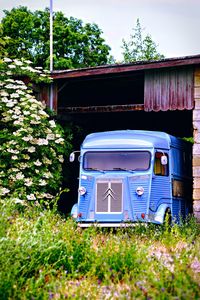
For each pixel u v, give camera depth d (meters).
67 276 8.41
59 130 17.19
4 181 15.55
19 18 38.66
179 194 16.61
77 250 9.09
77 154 18.91
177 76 16.22
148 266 8.33
